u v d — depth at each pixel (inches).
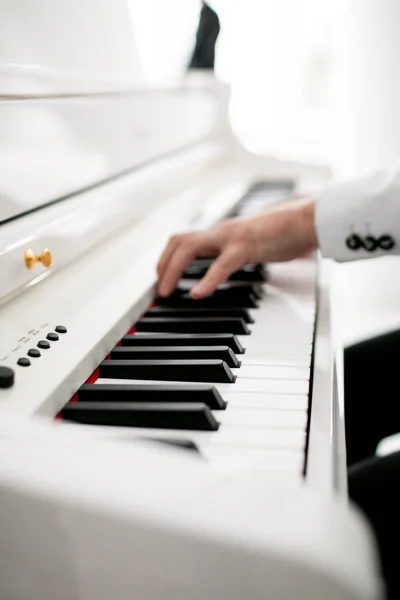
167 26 52.6
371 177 31.4
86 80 32.6
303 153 76.4
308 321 29.2
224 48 79.9
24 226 26.6
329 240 31.4
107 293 28.4
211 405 22.5
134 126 38.7
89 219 30.4
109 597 16.6
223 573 15.4
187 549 15.6
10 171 26.5
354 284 68.7
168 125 45.8
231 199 47.2
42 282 27.7
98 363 24.6
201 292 30.0
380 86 76.5
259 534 14.9
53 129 29.5
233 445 20.7
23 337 24.0
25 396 21.2
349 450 31.6
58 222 28.1
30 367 22.5
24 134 27.4
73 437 17.3
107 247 33.4
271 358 25.8
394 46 72.1
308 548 14.5
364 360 32.3
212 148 59.8
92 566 16.4
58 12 33.4
